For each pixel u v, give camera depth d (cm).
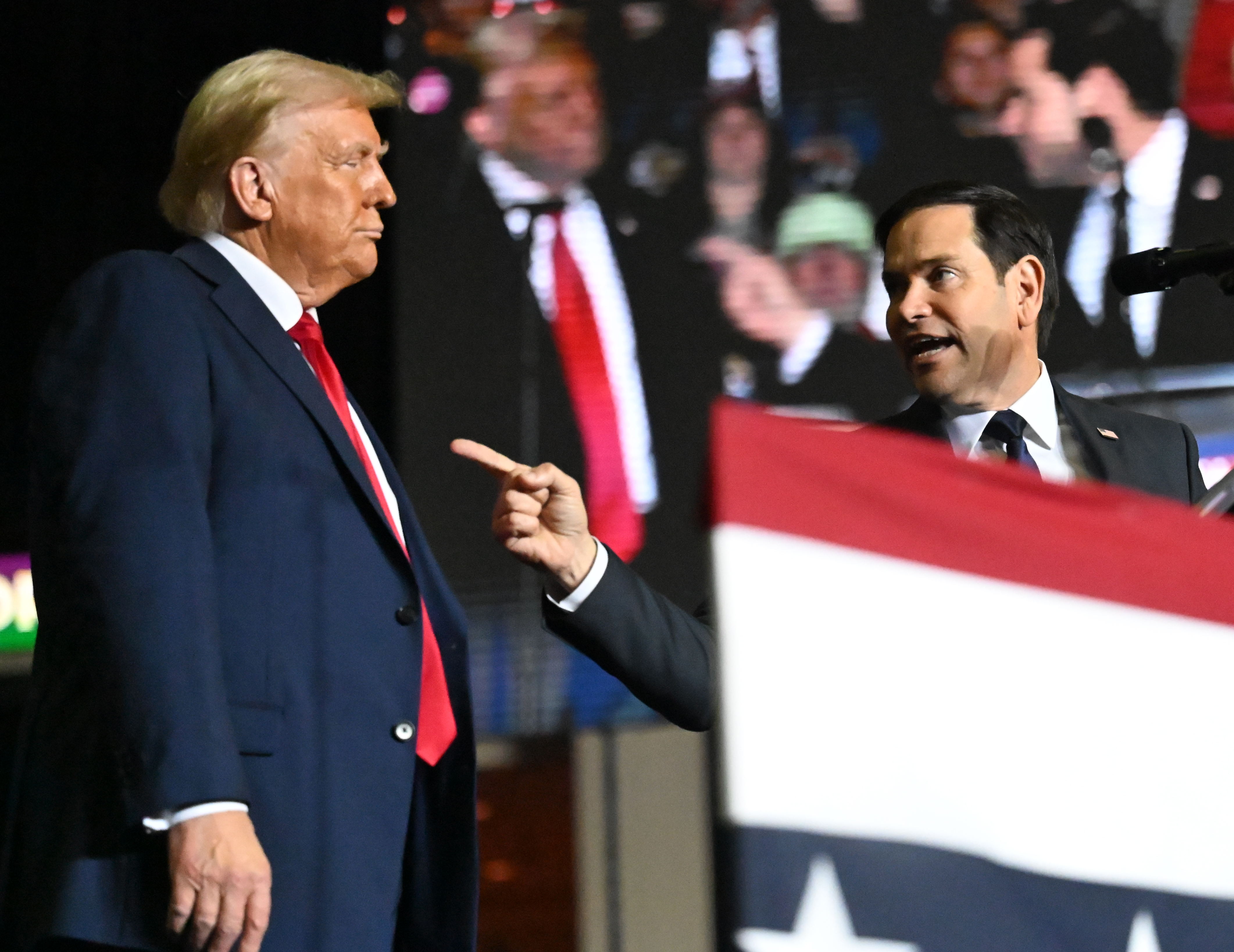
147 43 2034
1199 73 1761
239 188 704
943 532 409
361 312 1973
